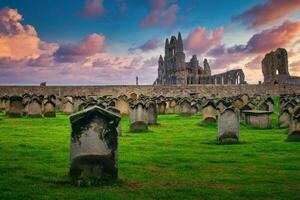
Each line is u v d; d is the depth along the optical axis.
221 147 17.44
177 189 9.63
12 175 10.87
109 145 10.23
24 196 8.72
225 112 18.73
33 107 32.16
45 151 15.52
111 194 9.02
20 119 30.86
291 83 79.00
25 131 23.14
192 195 9.14
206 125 27.78
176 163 13.39
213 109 28.27
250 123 26.70
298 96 44.41
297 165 13.12
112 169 10.26
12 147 16.52
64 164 12.66
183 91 66.88
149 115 28.05
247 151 16.25
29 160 13.38
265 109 31.19
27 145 17.16
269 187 10.03
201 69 93.94
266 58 84.88
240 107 34.28
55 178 10.51
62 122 29.08
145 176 11.16
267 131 24.38
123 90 64.50
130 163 13.22
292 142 18.97
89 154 10.17
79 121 10.15
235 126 18.80
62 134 21.84
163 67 95.62
